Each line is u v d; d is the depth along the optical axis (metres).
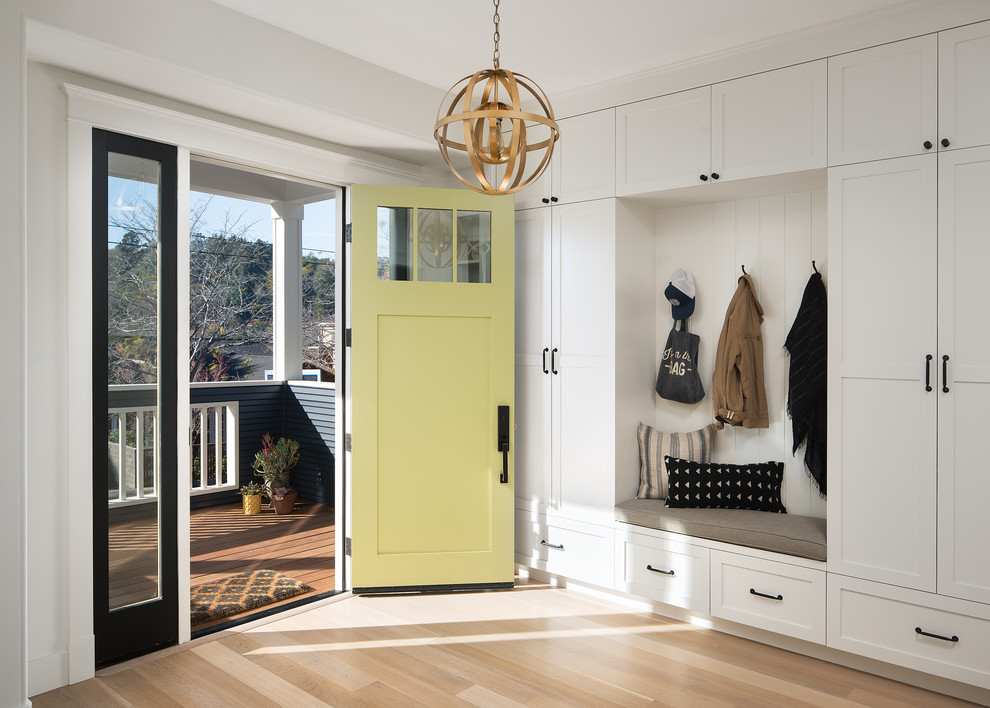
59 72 2.65
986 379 2.55
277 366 6.14
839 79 2.87
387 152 3.91
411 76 3.59
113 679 2.74
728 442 3.66
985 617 2.55
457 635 3.20
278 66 3.03
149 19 2.59
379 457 3.74
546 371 3.85
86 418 2.73
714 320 3.70
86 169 2.72
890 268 2.76
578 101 3.70
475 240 3.87
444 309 3.79
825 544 2.92
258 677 2.77
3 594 2.21
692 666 2.90
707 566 3.24
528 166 3.95
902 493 2.74
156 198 2.98
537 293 3.90
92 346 2.76
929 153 2.66
